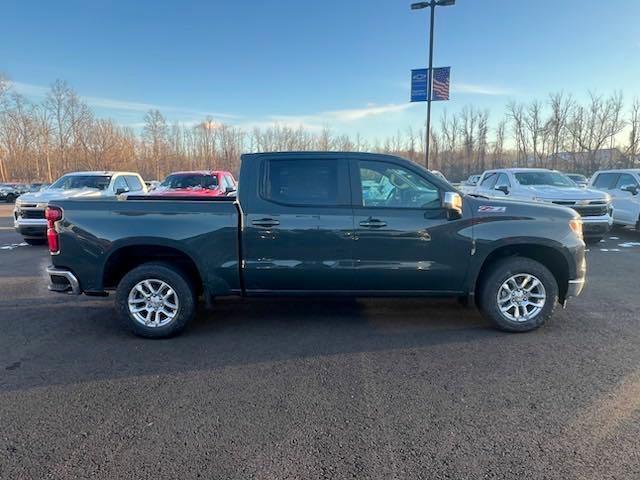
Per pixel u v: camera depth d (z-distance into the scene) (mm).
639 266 8039
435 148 53312
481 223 4461
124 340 4469
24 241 11750
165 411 3070
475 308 5430
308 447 2643
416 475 2383
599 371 3645
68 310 5512
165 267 4488
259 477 2371
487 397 3232
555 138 49281
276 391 3361
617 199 12359
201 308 5520
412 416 2986
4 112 62344
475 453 2570
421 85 18500
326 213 4414
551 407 3078
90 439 2732
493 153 52906
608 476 2357
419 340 4398
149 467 2457
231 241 4449
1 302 5863
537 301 4559
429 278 4504
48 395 3307
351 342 4367
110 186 12039
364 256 4453
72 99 60875
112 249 4430
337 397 3262
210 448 2635
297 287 4559
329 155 4500
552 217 4535
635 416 2949
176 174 13047
